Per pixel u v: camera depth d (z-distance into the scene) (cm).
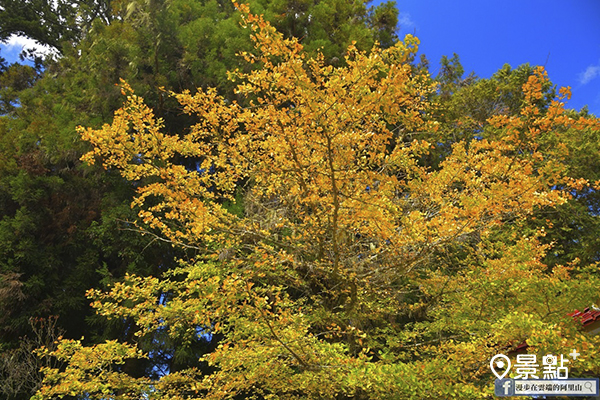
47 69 1722
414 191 541
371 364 404
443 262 710
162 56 1233
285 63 375
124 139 501
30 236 1002
